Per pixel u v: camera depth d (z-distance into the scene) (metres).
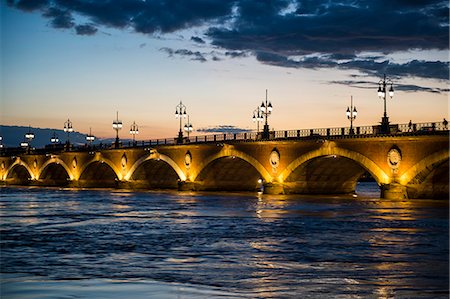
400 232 44.22
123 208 71.31
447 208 62.72
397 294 24.27
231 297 23.72
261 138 91.00
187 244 38.88
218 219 55.69
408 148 70.62
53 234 44.97
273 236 42.72
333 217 55.78
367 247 36.88
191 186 105.69
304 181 90.06
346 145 77.75
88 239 41.84
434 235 42.41
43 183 158.38
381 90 74.81
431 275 28.06
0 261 32.53
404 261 31.78
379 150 73.62
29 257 33.91
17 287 25.56
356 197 86.62
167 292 24.58
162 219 56.47
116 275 28.31
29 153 165.00
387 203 70.25
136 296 23.88
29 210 69.31
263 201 79.00
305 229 46.78
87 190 125.50
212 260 32.44
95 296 23.86
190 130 123.75
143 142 120.00
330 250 35.75
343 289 25.16
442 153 66.81
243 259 32.72
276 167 88.25
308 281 26.73
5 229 48.62
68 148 150.00
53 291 24.75
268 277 27.66
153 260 32.59
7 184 176.75
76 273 28.89
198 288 25.31
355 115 80.12
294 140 84.12
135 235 43.97
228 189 109.81
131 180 123.44
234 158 100.38
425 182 72.25
